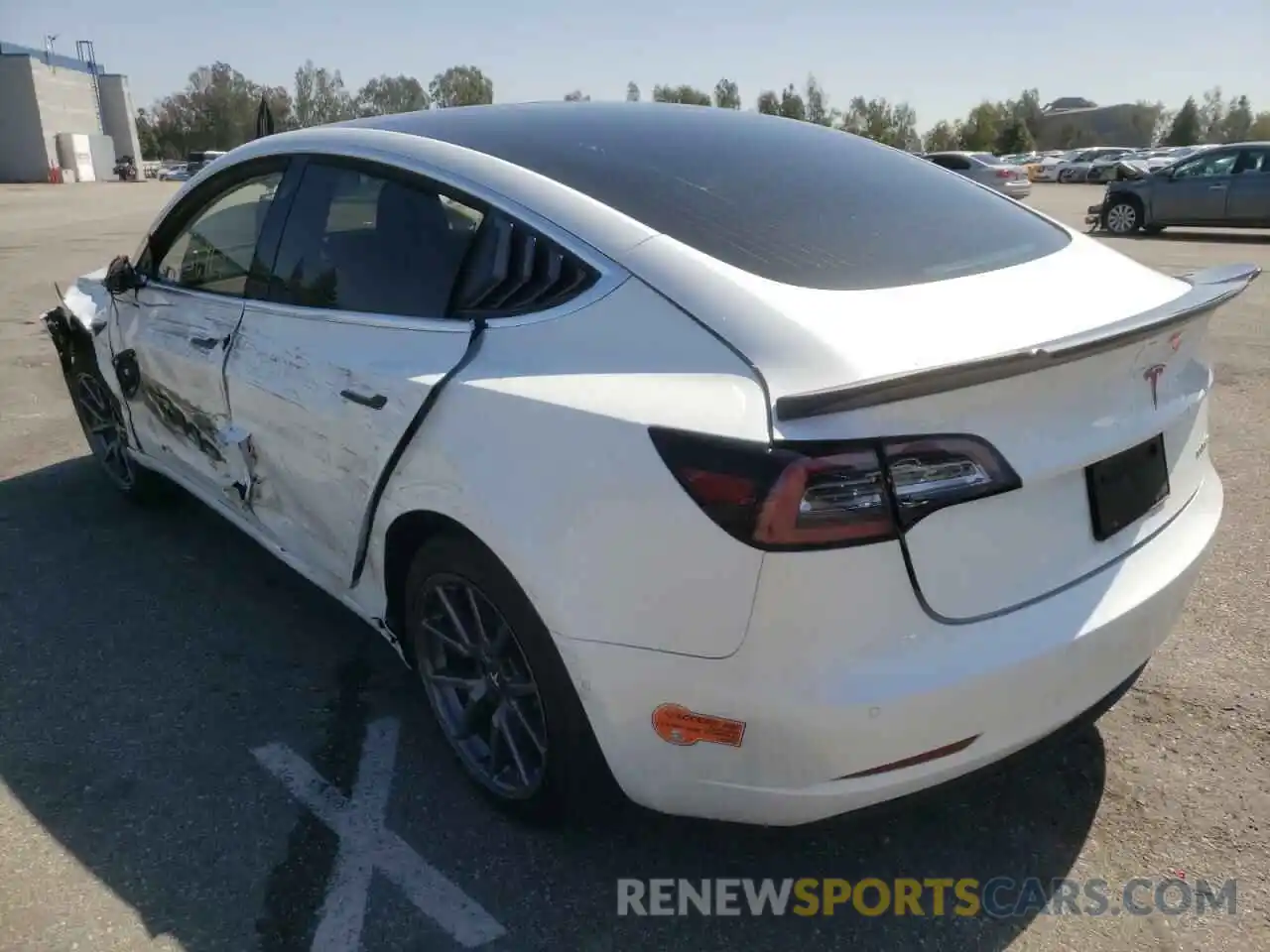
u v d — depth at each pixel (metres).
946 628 1.97
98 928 2.29
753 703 1.95
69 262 13.38
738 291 2.14
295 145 3.24
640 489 2.00
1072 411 2.06
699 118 3.20
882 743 1.93
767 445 1.86
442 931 2.29
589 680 2.14
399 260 2.74
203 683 3.29
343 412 2.71
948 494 1.90
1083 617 2.11
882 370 1.96
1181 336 2.33
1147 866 2.47
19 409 6.27
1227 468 5.03
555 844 2.56
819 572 1.86
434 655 2.75
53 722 3.07
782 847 2.56
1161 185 16.64
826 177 2.78
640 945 2.26
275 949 2.24
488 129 2.92
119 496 4.86
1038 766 2.82
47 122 54.47
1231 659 3.31
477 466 2.29
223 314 3.34
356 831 2.61
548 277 2.40
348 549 2.89
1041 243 2.69
